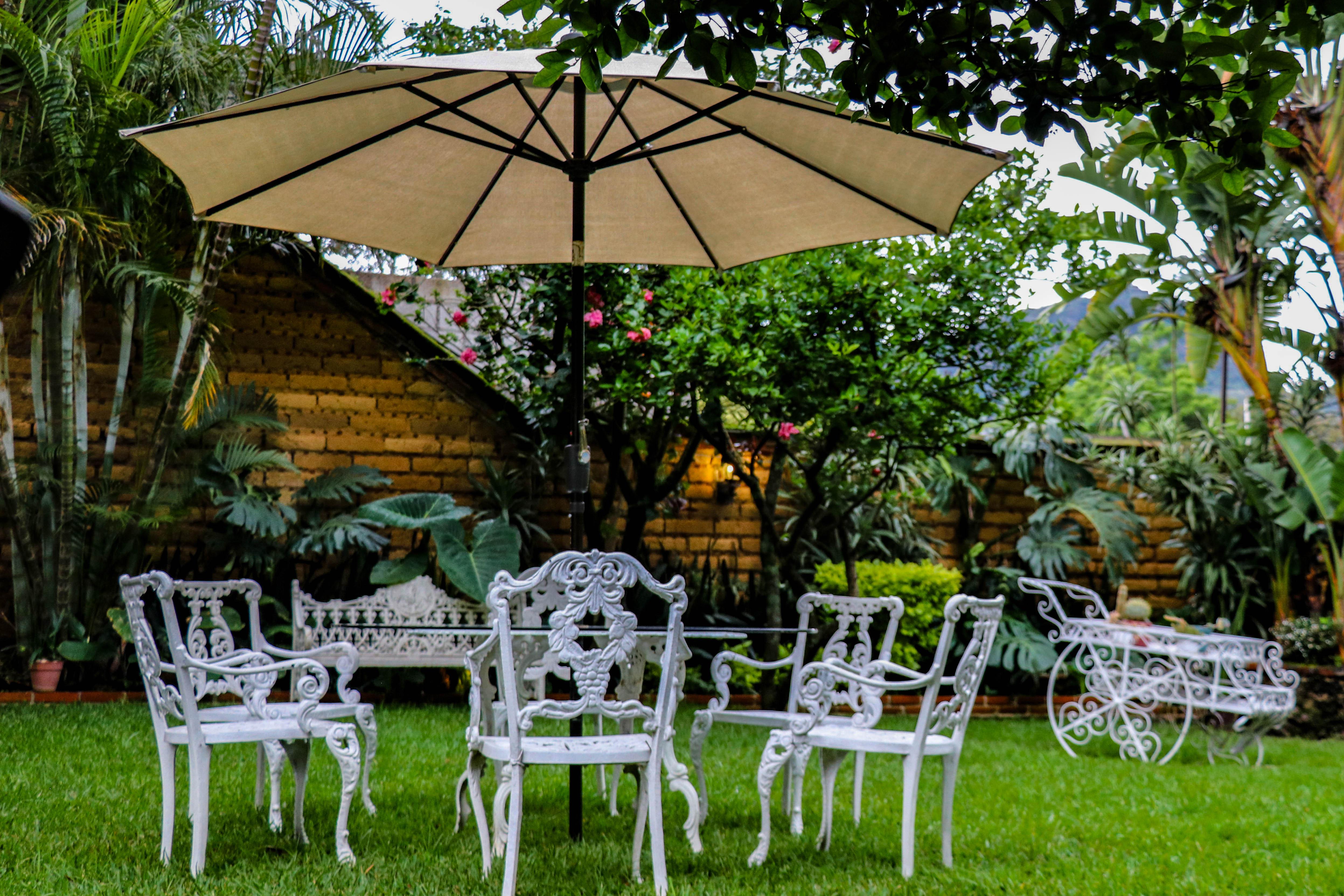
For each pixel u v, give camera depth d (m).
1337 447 11.75
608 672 3.53
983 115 2.64
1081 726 9.04
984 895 3.76
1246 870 4.30
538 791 5.39
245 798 4.89
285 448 9.47
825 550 10.23
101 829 4.23
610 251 5.26
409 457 9.76
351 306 9.66
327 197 4.64
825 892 3.68
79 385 8.35
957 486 10.62
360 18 8.66
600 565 3.53
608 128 4.26
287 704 4.52
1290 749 8.38
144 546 8.53
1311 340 10.38
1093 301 10.70
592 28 2.51
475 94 4.15
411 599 7.95
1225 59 2.63
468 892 3.54
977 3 2.55
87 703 7.85
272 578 8.94
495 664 4.11
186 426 8.39
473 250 5.22
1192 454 10.61
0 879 3.52
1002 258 8.02
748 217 4.89
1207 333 10.95
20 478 8.23
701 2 2.48
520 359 8.64
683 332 7.54
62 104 7.60
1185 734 7.47
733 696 9.24
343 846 3.87
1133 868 4.22
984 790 5.91
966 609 4.08
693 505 10.21
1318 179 9.83
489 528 8.93
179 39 8.40
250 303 9.45
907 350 8.05
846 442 8.34
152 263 8.05
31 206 7.51
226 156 4.15
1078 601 10.73
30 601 8.27
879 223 4.70
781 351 7.81
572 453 4.19
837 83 2.73
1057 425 10.52
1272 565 10.54
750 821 4.89
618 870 3.88
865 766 6.47
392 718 7.60
